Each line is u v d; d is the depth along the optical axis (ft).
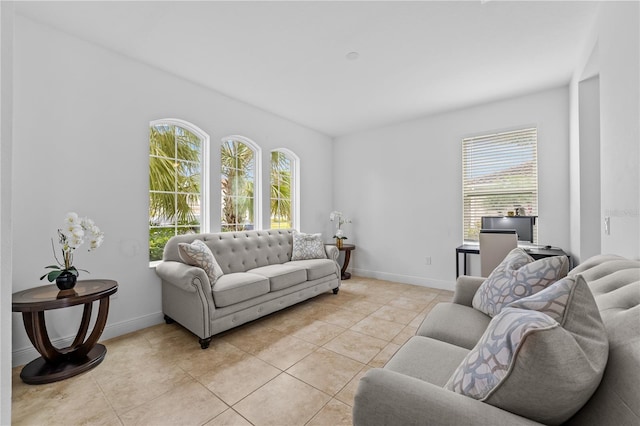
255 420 5.11
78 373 6.47
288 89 11.30
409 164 14.94
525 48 8.48
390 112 13.76
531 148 11.82
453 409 2.39
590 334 2.50
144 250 9.24
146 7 6.84
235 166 12.83
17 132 7.03
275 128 14.16
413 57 8.98
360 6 6.81
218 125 11.55
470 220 13.25
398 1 6.63
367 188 16.48
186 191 11.00
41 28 7.39
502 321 2.80
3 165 2.02
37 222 7.30
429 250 14.29
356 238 16.94
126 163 8.89
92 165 8.21
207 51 8.70
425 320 5.89
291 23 7.43
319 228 16.89
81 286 7.14
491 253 10.41
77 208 7.93
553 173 11.31
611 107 5.51
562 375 2.18
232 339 8.30
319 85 10.94
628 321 2.51
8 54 2.06
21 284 7.05
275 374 6.51
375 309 10.85
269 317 10.02
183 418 5.16
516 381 2.34
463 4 6.72
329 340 8.22
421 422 2.44
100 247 8.32
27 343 7.03
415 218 14.73
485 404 2.48
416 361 4.20
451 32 7.75
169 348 7.76
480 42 8.19
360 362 7.03
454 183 13.57
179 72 9.94
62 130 7.70
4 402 2.01
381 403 2.65
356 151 16.93
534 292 5.18
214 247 10.39
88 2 6.67
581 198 9.20
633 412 2.04
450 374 3.89
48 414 5.26
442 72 9.93
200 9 6.92
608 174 5.73
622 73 4.97
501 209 12.46
